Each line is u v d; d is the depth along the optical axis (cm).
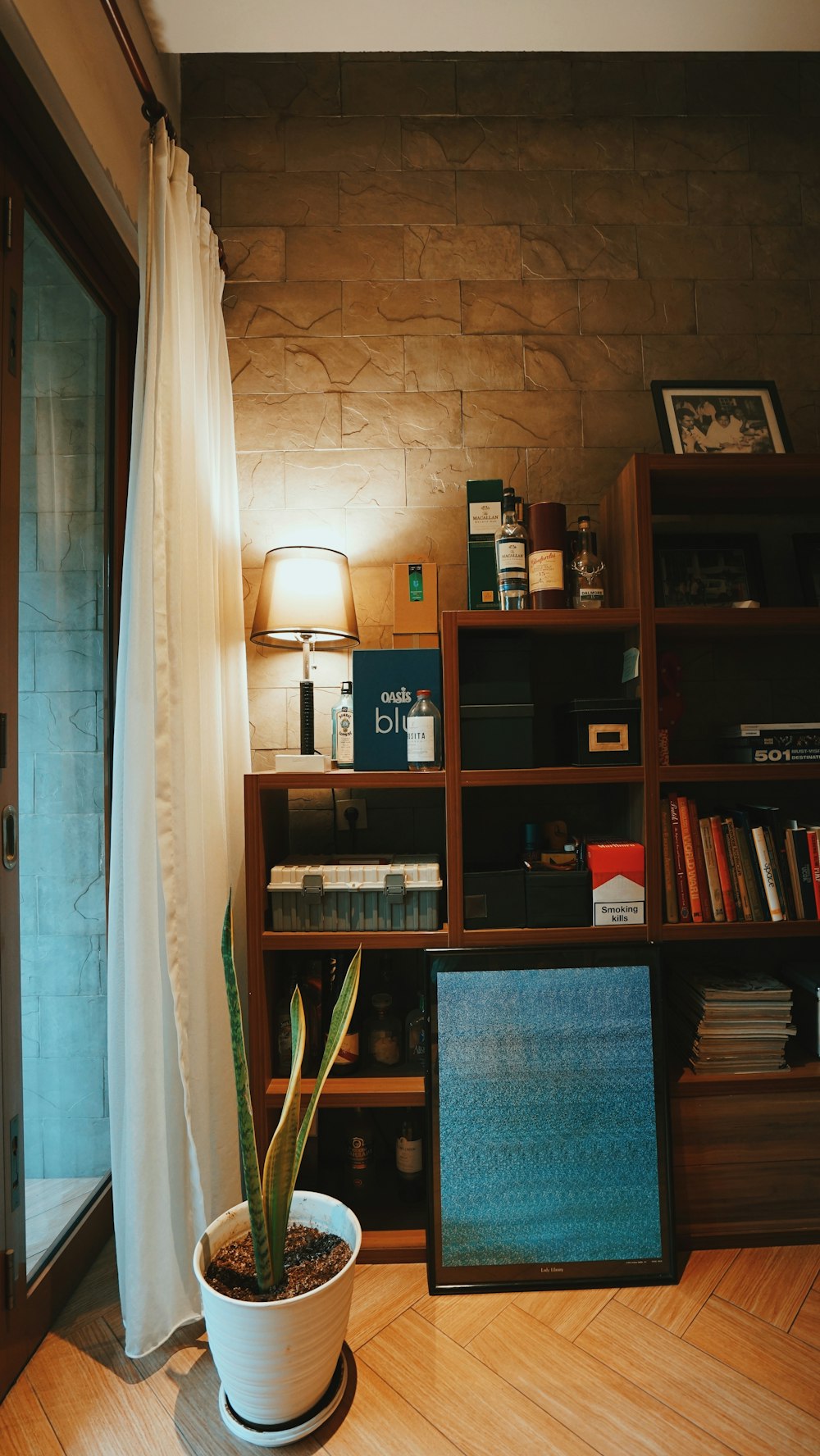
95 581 188
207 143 230
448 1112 177
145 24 191
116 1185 154
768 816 193
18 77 141
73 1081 172
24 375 154
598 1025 180
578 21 193
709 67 238
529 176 234
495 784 183
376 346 230
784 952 225
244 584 227
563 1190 174
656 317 234
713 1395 139
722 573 217
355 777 183
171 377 164
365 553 228
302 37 196
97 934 185
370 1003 206
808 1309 161
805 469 191
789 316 236
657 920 185
